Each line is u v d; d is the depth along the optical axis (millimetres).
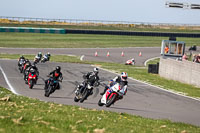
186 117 50219
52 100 56500
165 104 61719
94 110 43688
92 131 26250
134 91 75500
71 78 92125
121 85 47625
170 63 112375
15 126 24641
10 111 33312
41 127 25328
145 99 65500
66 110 39688
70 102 55625
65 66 126312
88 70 116688
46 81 59875
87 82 51688
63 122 29062
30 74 70000
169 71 112938
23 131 23328
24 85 74438
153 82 94500
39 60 135625
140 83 90938
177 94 75875
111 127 29719
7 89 65875
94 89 74312
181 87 88500
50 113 35125
